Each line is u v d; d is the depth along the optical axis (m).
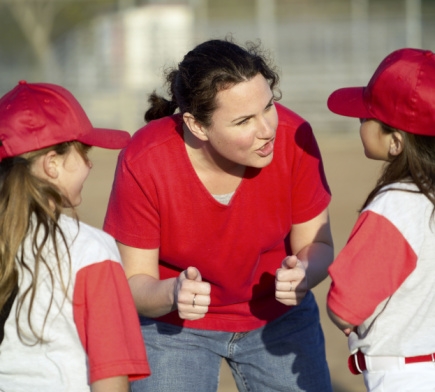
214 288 8.72
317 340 9.03
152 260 8.61
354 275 6.59
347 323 6.61
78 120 6.76
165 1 59.09
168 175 8.23
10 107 6.64
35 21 64.88
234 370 9.10
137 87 56.75
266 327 8.87
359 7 71.50
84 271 6.32
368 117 7.29
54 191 6.47
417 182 6.80
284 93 57.22
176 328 8.72
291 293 7.64
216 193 8.34
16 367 6.36
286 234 8.75
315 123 56.62
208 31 58.09
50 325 6.32
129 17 58.84
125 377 6.32
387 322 6.79
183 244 8.45
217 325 8.78
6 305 6.36
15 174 6.39
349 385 12.63
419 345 6.75
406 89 6.97
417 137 6.98
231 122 7.61
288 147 8.39
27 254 6.38
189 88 7.72
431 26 58.66
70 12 65.44
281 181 8.41
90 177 37.59
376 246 6.64
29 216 6.35
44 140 6.57
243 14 74.81
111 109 56.34
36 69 60.66
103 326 6.27
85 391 6.39
